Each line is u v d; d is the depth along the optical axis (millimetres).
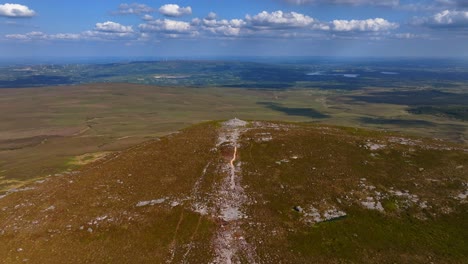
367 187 53688
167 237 44594
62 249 42969
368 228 45875
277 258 41094
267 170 59281
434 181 54312
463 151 64500
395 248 42594
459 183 53438
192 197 52188
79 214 49188
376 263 40375
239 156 64375
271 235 44781
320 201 51094
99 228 46250
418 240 43719
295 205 50344
